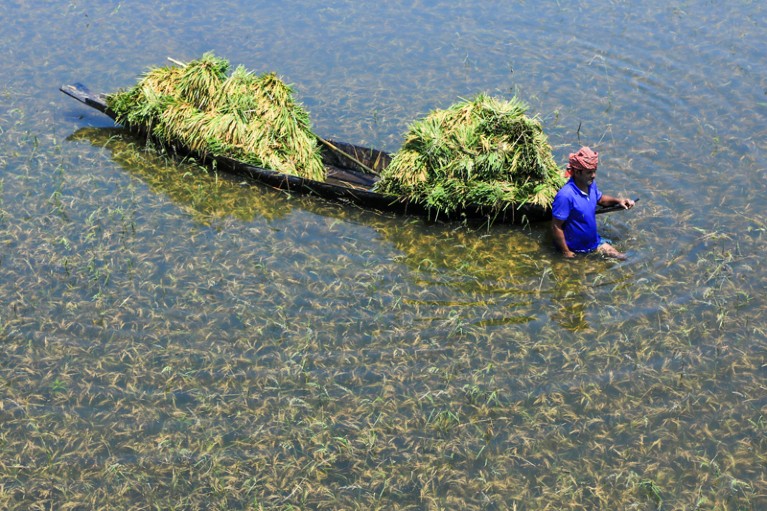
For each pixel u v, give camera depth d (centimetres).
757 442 662
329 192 1000
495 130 944
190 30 1448
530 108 1198
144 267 877
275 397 709
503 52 1367
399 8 1539
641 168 1055
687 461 648
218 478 634
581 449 659
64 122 1179
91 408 696
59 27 1459
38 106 1211
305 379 727
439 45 1394
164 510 609
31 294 829
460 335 782
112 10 1535
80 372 732
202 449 659
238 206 1001
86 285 845
